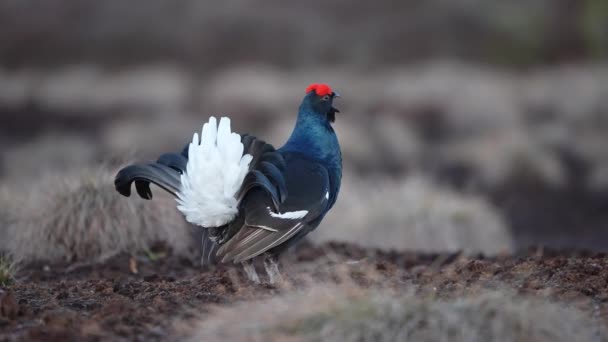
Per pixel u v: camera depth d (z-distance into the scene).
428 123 37.34
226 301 8.73
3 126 41.03
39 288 9.89
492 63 50.69
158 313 8.33
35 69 54.19
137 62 54.59
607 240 18.64
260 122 38.66
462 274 9.69
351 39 53.88
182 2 56.69
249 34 54.59
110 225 12.73
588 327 7.49
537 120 36.38
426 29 53.62
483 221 17.14
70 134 39.03
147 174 9.18
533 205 23.59
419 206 17.06
